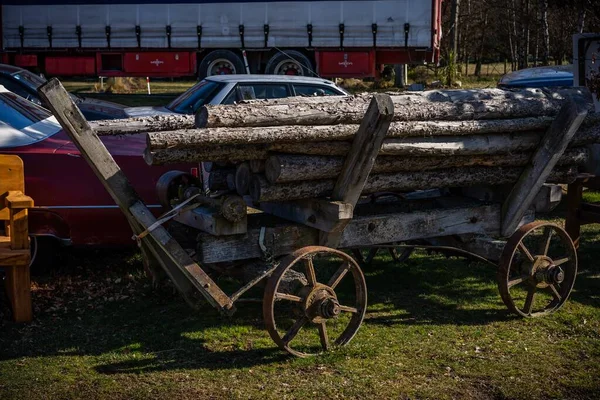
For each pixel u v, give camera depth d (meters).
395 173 5.73
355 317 5.58
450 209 6.15
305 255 5.18
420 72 34.22
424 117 5.59
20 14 22.38
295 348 5.45
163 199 6.37
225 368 5.12
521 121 5.93
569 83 13.88
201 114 4.84
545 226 6.12
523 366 5.21
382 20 21.08
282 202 5.84
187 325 5.94
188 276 5.18
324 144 5.18
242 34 21.69
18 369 5.07
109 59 22.86
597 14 11.63
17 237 5.85
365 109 5.33
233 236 5.38
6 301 6.49
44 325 5.92
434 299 6.66
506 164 6.11
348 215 5.31
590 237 8.84
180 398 4.66
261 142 4.95
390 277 7.31
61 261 7.60
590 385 4.93
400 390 4.81
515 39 31.06
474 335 5.79
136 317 6.13
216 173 5.93
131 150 7.18
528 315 6.19
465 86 27.36
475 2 33.25
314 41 21.44
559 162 6.41
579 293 6.84
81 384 4.85
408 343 5.60
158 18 21.97
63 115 4.94
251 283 5.31
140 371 5.06
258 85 11.10
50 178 6.92
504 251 6.03
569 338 5.77
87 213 7.00
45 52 22.81
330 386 4.84
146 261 6.28
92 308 6.35
